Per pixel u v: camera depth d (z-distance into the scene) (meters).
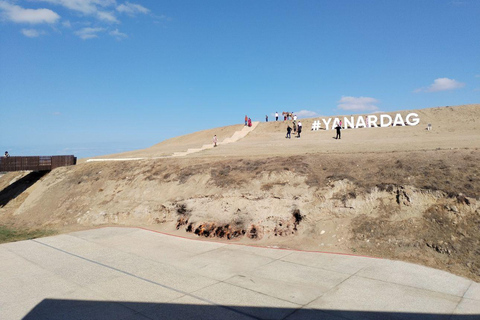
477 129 31.89
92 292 9.67
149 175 22.41
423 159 15.38
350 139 31.09
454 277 9.96
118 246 14.84
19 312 8.46
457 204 12.33
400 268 10.81
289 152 22.42
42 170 31.25
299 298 8.95
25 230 20.30
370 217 13.63
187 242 15.19
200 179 19.69
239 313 8.15
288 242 14.02
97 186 23.91
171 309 8.45
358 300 8.72
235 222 15.76
